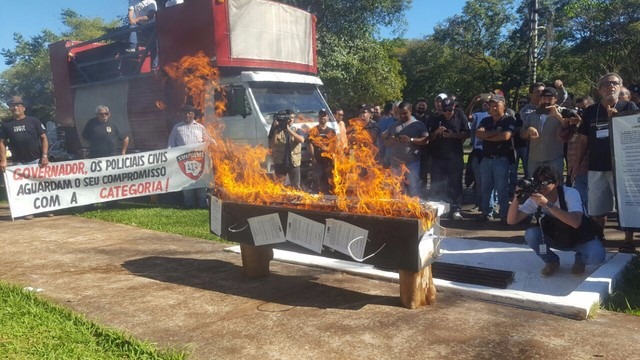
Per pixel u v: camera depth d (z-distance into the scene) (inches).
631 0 1216.8
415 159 318.0
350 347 143.1
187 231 300.0
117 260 240.4
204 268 224.8
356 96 991.6
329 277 208.2
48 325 158.2
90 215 362.6
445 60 1630.2
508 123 288.4
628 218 220.5
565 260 213.5
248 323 161.9
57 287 201.2
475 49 1566.2
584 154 245.6
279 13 400.5
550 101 270.1
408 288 169.9
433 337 148.2
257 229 193.6
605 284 178.9
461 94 1587.1
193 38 378.3
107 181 375.9
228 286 199.5
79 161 365.7
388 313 167.5
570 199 188.4
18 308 172.9
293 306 176.2
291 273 215.3
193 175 395.5
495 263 214.2
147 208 391.9
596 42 1250.0
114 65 466.9
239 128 379.9
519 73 1208.8
